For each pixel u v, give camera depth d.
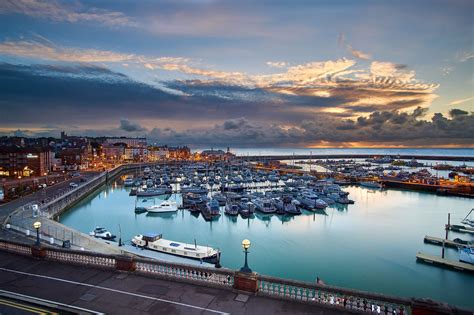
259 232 64.19
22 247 21.98
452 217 78.12
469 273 43.19
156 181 133.25
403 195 113.12
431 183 128.12
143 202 96.12
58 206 72.81
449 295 37.59
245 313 14.16
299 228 67.31
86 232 62.47
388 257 49.84
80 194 92.69
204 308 14.64
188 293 16.08
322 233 63.62
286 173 174.62
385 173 177.25
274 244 56.66
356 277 42.69
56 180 112.88
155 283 17.23
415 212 84.06
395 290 38.84
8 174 116.62
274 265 47.03
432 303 12.47
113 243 47.78
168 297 15.68
